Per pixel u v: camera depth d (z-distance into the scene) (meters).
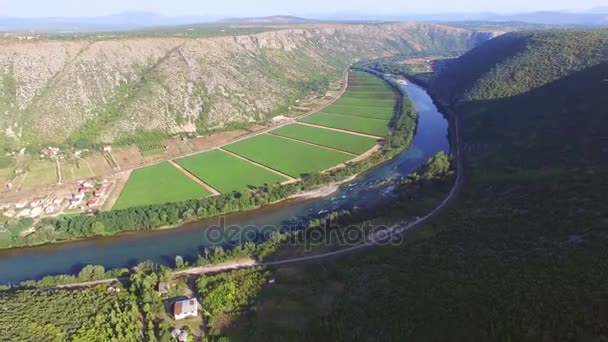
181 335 68.94
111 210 116.19
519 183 112.06
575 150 121.25
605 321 53.12
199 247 101.75
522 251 74.56
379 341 61.84
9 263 97.62
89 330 68.00
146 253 100.06
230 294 78.50
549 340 52.97
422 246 87.81
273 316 72.56
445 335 59.25
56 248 103.06
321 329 67.81
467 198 115.75
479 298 63.22
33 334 66.25
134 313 72.56
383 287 73.62
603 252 66.50
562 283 61.88
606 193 87.12
